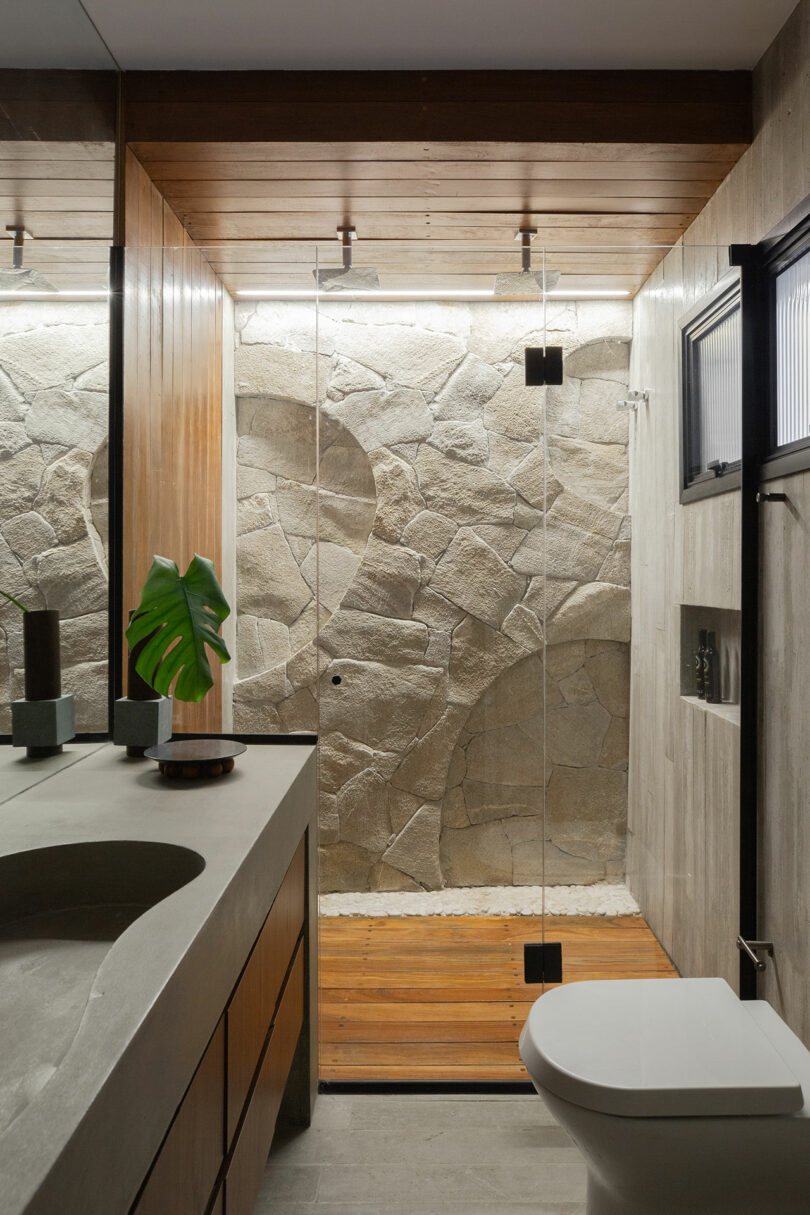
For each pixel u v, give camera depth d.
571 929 2.48
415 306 2.45
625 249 2.41
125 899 1.46
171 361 2.45
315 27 2.17
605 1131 1.48
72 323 2.01
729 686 2.47
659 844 2.48
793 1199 1.51
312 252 2.43
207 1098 1.13
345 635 2.47
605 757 2.48
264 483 2.46
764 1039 1.63
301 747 2.33
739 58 2.32
